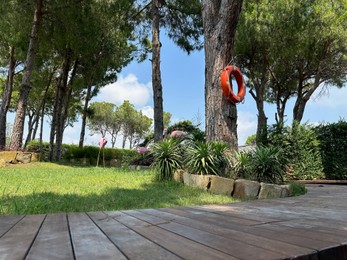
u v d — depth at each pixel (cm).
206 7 573
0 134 1376
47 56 1360
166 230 155
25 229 161
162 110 941
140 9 1155
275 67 1234
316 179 807
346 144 855
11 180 511
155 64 954
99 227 165
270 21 996
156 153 552
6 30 1105
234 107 538
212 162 461
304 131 820
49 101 2039
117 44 1364
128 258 103
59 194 378
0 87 1894
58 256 108
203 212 229
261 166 461
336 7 1003
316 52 1080
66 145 1667
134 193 403
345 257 120
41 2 988
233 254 106
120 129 3938
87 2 1016
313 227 164
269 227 164
